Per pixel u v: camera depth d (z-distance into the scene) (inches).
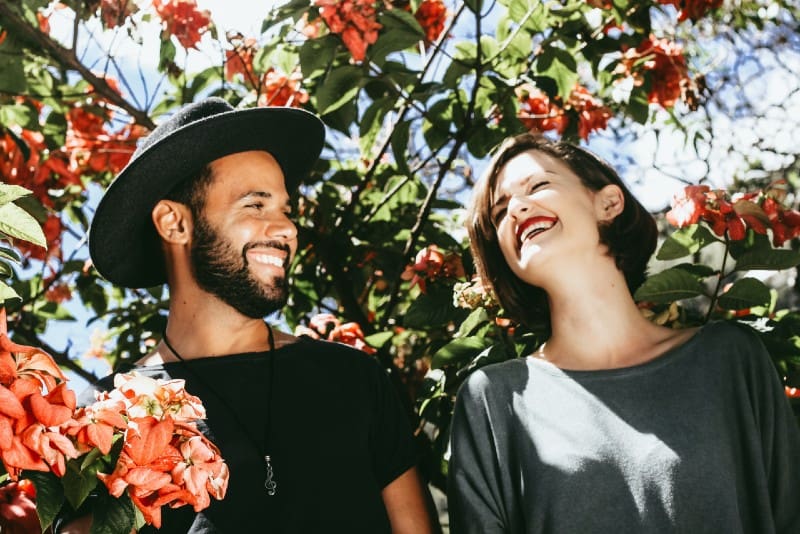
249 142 88.0
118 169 140.1
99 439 57.7
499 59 120.5
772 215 89.3
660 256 88.1
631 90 123.6
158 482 59.5
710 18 179.6
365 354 88.7
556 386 79.0
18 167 130.9
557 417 77.3
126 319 140.9
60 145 138.0
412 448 87.0
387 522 79.7
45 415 55.6
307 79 127.1
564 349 82.5
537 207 83.2
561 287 82.4
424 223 125.3
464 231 128.7
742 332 79.2
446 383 100.9
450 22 131.3
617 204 86.8
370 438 84.7
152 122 131.0
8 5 121.3
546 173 86.0
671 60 125.7
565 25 118.6
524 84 126.6
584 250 82.4
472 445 81.1
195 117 89.0
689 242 87.8
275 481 77.7
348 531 77.4
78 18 124.5
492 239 90.2
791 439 76.3
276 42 119.3
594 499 72.9
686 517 70.9
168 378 82.0
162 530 75.3
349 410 82.7
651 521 71.2
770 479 75.2
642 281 89.4
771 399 76.4
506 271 91.0
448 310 102.5
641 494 72.1
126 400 60.3
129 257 90.0
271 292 84.1
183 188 86.2
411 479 85.8
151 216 87.7
